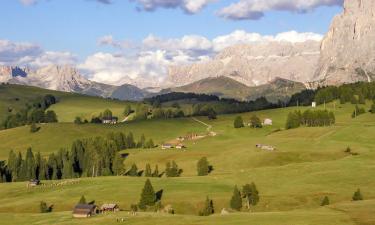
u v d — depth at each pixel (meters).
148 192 162.50
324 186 170.38
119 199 170.62
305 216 122.81
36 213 159.12
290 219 120.31
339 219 116.94
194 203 162.62
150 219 134.75
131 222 133.50
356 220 115.12
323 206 138.88
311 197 160.88
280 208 156.38
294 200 160.12
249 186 161.25
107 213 150.88
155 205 161.62
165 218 135.00
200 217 133.50
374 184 170.12
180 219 131.88
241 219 124.56
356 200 149.38
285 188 171.62
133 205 163.38
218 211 159.25
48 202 172.50
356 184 171.00
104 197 173.50
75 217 146.38
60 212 157.25
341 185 170.62
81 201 163.00
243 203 162.12
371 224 111.25
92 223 135.75
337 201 157.00
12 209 168.88
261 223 118.38
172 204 162.75
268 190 170.62
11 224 143.00
